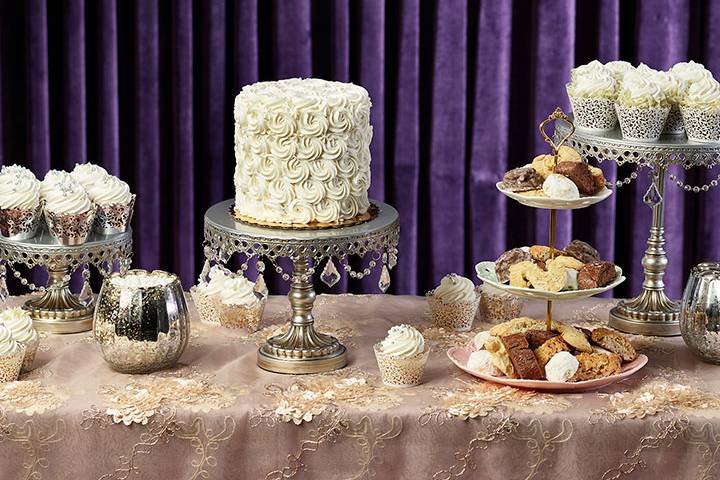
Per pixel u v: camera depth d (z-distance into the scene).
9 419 2.40
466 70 3.88
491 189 3.96
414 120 3.89
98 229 2.82
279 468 2.42
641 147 2.72
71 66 3.84
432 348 2.75
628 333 2.88
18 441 2.41
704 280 2.64
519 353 2.50
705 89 2.71
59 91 3.91
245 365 2.64
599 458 2.39
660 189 2.87
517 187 2.57
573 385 2.46
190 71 3.83
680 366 2.66
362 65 3.84
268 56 3.90
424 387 2.51
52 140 3.95
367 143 2.69
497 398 2.44
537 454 2.39
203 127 3.92
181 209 3.92
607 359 2.51
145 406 2.41
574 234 4.03
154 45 3.82
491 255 4.02
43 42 3.81
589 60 3.91
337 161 2.60
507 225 4.02
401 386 2.51
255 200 2.64
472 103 3.93
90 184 2.79
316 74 3.91
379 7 3.79
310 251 2.52
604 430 2.38
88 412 2.40
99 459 2.41
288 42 3.83
